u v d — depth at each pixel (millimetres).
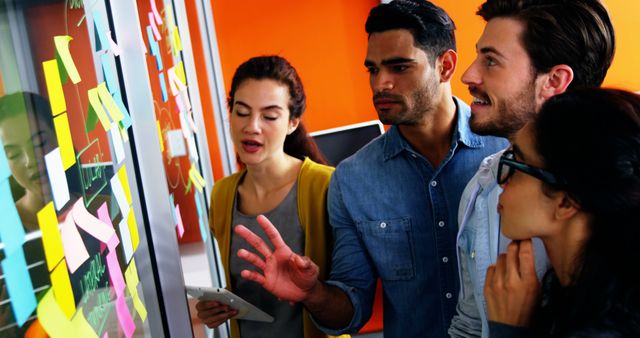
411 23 1370
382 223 1516
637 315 781
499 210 961
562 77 1151
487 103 1206
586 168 796
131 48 1334
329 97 4156
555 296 938
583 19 1128
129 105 1311
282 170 1721
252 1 4062
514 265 978
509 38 1159
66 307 835
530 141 874
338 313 1465
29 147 795
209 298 1497
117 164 1155
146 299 1276
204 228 2256
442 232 1487
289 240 1680
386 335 1598
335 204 1582
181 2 2529
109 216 1066
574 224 851
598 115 803
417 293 1522
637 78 3805
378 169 1532
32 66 842
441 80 1440
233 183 1769
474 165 1484
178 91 2170
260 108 1647
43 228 790
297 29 4094
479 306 1233
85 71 1056
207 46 3525
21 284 727
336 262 1580
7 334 691
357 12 4074
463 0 3783
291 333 1665
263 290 1674
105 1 1242
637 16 3750
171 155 1879
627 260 793
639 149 783
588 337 784
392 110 1418
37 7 884
